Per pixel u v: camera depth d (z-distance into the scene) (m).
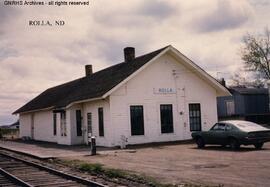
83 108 33.47
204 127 32.03
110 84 29.56
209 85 32.59
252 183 12.26
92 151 23.62
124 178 14.69
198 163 17.66
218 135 23.69
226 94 32.81
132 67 30.42
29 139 47.75
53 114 38.91
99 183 12.94
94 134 31.39
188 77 31.69
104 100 29.50
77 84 40.75
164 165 17.56
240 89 51.47
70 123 33.38
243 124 23.19
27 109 47.38
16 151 29.95
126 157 21.55
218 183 12.52
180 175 14.54
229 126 23.22
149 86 30.12
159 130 30.22
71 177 14.89
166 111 30.69
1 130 61.94
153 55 29.66
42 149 30.47
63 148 30.33
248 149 22.70
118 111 28.80
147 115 29.88
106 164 18.78
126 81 28.39
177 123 30.95
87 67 42.69
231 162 17.34
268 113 51.22
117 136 28.61
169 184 12.73
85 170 17.45
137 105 29.56
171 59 31.16
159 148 26.09
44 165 20.41
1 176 16.62
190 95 31.66
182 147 26.12
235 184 12.23
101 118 30.23
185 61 30.88
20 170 18.53
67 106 32.91
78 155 23.81
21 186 13.83
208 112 32.34
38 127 44.50
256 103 50.50
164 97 30.66
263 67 64.00
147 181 13.53
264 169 14.89
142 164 18.25
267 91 51.69
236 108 50.50
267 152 20.56
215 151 22.47
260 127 22.94
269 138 22.45
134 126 29.33
